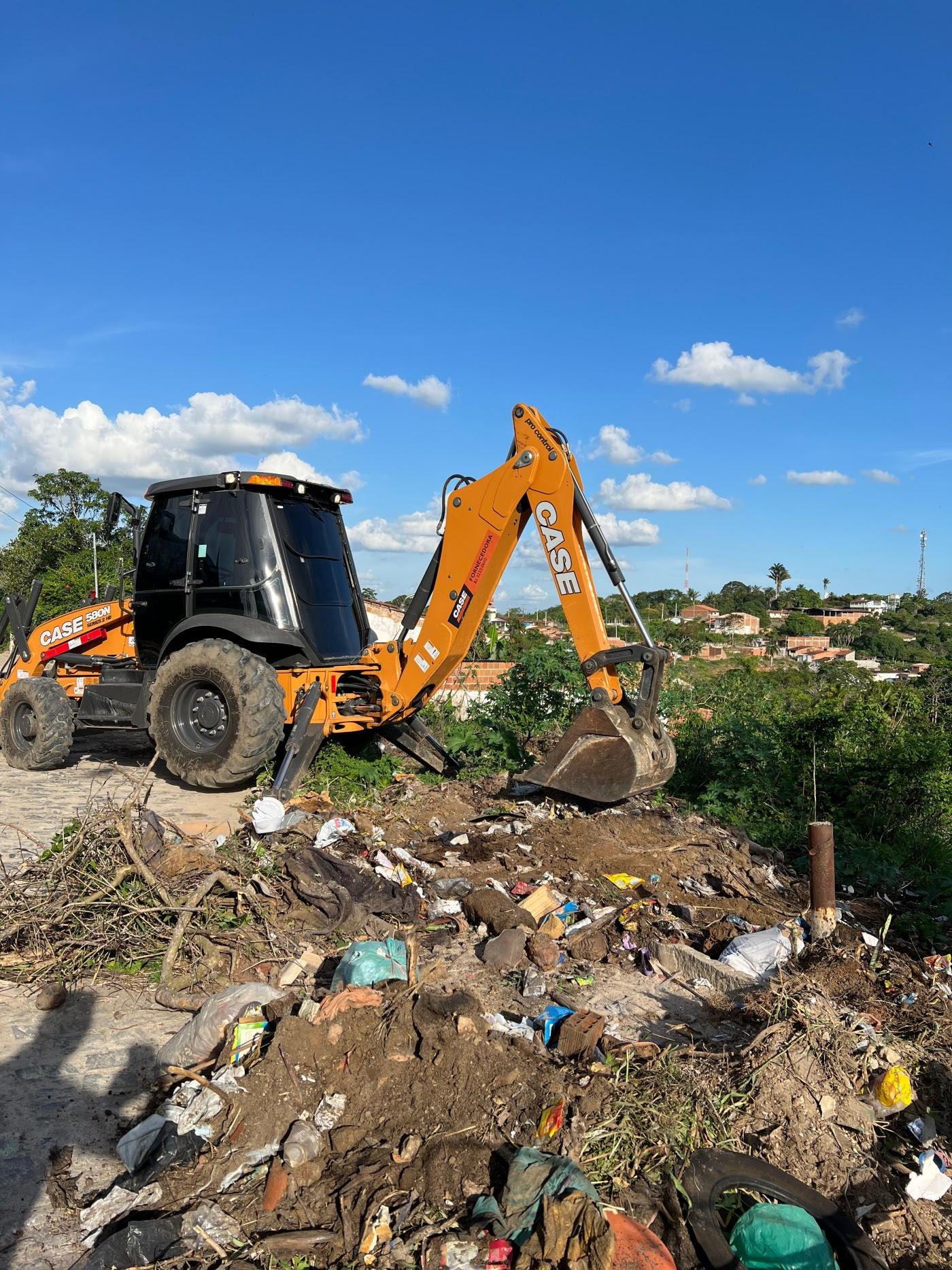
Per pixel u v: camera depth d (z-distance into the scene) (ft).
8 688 29.19
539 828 21.11
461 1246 8.08
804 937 15.65
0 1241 8.36
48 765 28.32
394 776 26.61
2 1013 12.68
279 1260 8.07
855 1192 9.64
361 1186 8.91
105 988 13.52
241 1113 9.81
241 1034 11.16
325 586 26.25
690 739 30.17
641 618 20.49
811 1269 8.23
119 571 31.58
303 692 24.21
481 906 16.30
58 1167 9.43
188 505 26.16
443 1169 9.05
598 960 15.40
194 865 15.81
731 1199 9.07
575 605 21.03
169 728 24.52
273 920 15.25
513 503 21.65
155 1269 7.93
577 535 21.08
